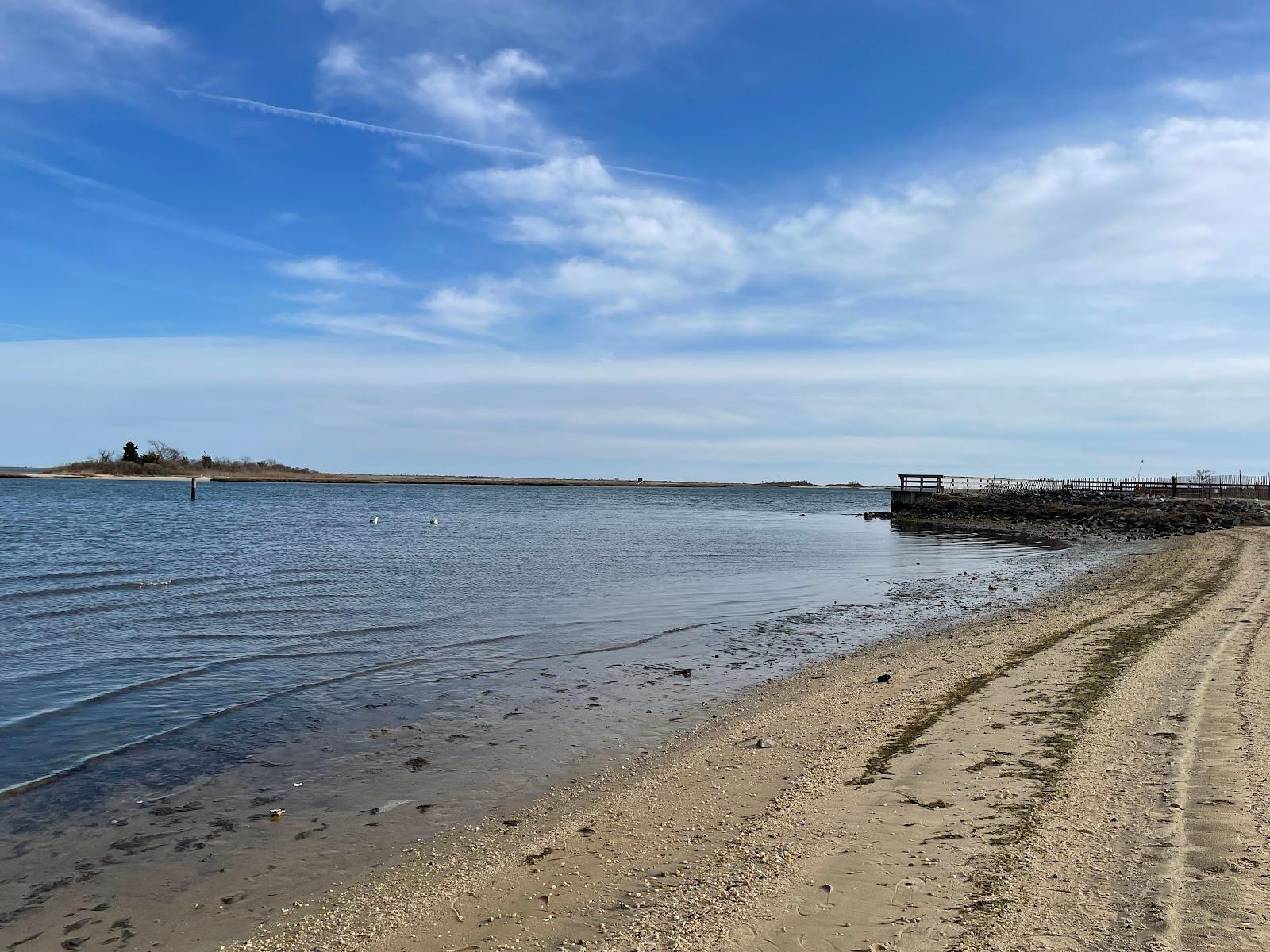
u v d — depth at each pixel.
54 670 12.27
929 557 34.31
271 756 8.65
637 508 95.56
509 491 175.38
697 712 10.41
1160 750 7.13
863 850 5.72
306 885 5.85
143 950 5.04
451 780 7.98
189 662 12.91
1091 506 60.28
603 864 5.98
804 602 20.47
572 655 13.83
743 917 4.90
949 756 7.65
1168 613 15.49
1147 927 4.31
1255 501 59.06
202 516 55.22
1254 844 5.11
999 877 5.07
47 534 37.97
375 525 50.47
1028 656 12.36
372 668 12.68
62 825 6.90
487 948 4.86
